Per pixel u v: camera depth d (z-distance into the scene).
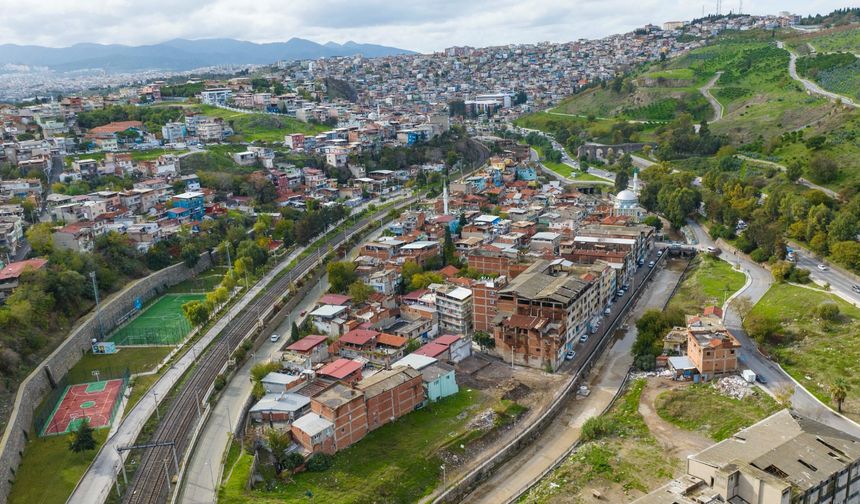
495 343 185.88
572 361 180.62
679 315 188.12
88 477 129.00
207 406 151.88
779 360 168.62
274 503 118.94
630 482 127.50
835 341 171.00
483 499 129.25
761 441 114.00
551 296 180.25
